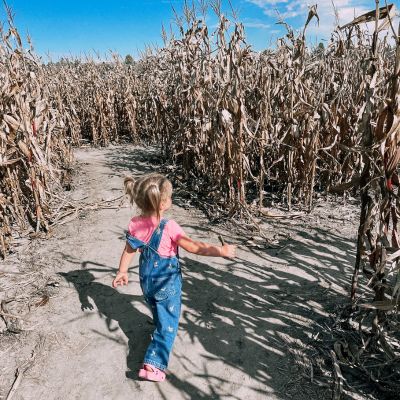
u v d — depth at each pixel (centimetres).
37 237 439
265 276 351
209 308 305
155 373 229
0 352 263
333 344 259
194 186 586
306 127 474
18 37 434
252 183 592
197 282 344
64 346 267
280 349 258
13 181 430
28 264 381
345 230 443
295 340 266
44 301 318
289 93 489
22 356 259
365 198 252
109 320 294
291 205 525
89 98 1084
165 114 741
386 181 223
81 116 1164
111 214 509
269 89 477
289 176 490
